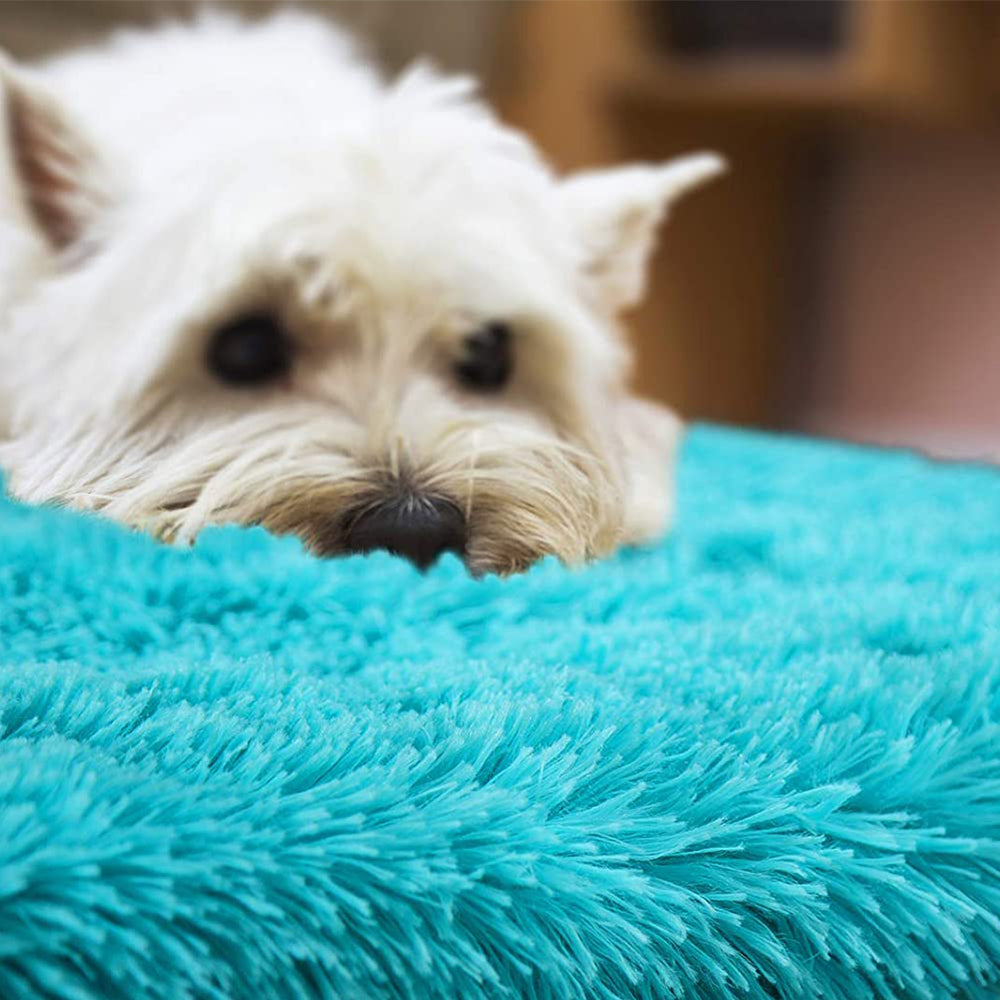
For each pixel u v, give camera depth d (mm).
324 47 1675
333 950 586
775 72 2996
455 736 711
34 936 529
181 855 585
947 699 820
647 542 1286
